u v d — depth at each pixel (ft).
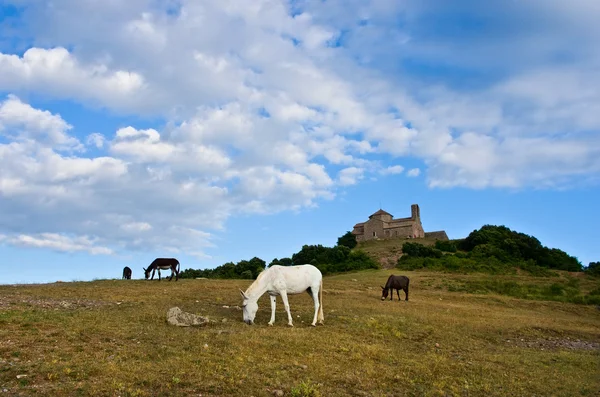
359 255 236.84
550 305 111.14
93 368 31.50
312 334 48.08
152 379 30.58
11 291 67.00
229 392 30.37
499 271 197.67
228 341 41.68
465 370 42.50
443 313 75.97
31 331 39.55
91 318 46.93
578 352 58.34
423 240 327.88
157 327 45.55
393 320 60.39
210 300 68.18
